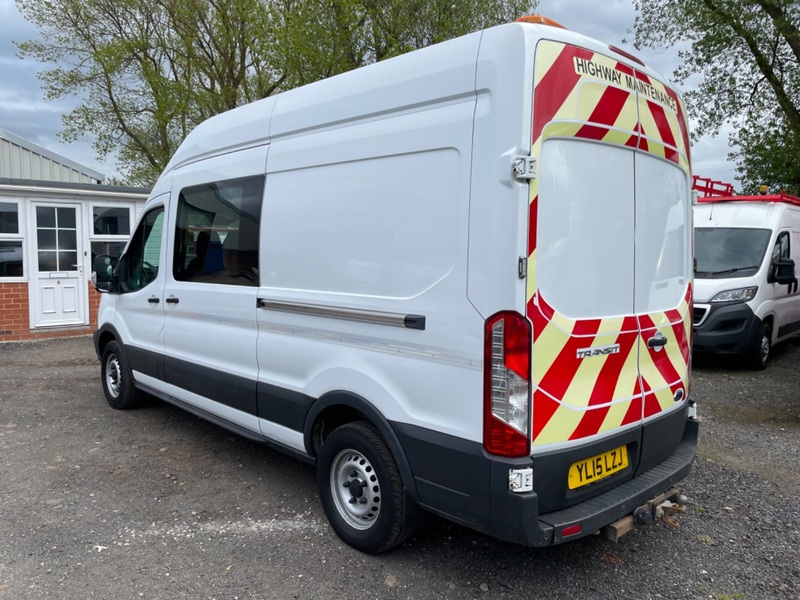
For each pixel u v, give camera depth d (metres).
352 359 3.20
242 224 4.02
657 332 3.23
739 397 6.69
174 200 4.84
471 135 2.60
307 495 4.06
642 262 3.15
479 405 2.58
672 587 3.03
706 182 9.22
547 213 2.56
